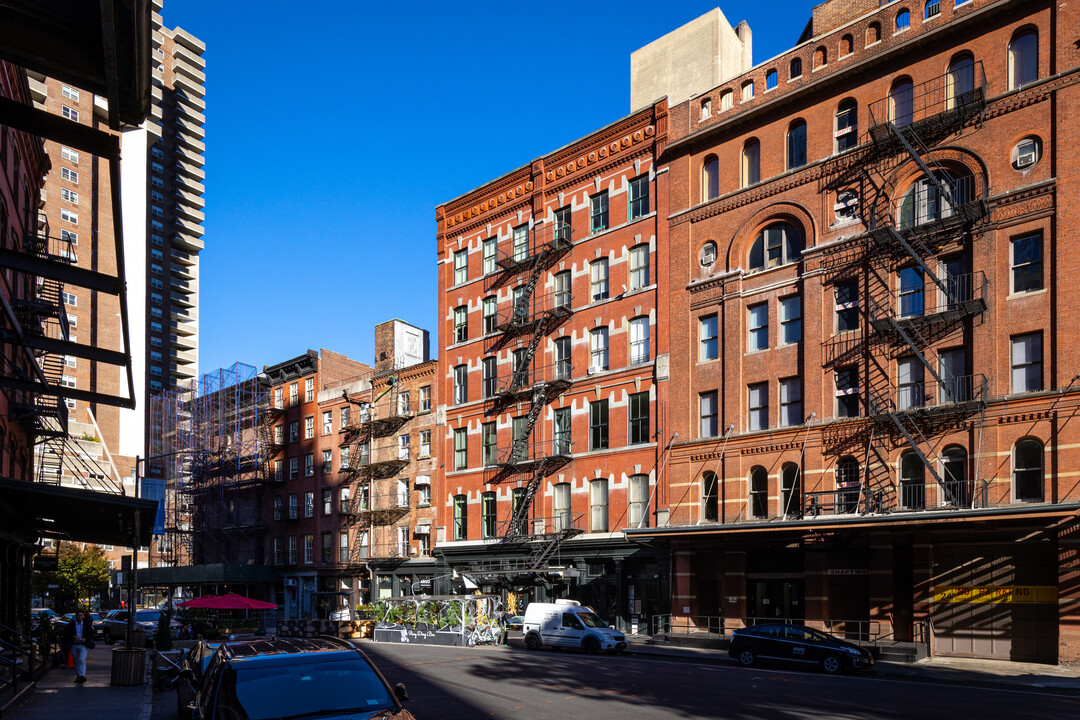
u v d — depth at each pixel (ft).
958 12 101.86
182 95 564.71
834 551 104.53
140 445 361.92
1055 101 92.38
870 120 108.37
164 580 215.92
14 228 104.01
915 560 96.84
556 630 107.76
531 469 144.87
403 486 176.35
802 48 117.80
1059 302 89.15
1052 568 87.92
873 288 105.09
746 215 120.47
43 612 161.68
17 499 78.95
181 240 549.13
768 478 112.06
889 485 100.01
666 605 120.78
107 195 361.71
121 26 32.45
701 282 124.36
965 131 99.14
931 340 99.25
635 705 57.93
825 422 106.83
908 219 103.71
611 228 139.74
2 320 86.38
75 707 59.16
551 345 146.82
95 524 94.89
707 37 148.25
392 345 187.52
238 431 226.99
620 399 133.90
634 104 155.94
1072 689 69.77
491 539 150.51
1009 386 92.38
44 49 35.12
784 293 114.83
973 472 93.20
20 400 104.73
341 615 155.63
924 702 59.47
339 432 198.18
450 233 170.19
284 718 28.84
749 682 70.69
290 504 211.61
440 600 127.75
